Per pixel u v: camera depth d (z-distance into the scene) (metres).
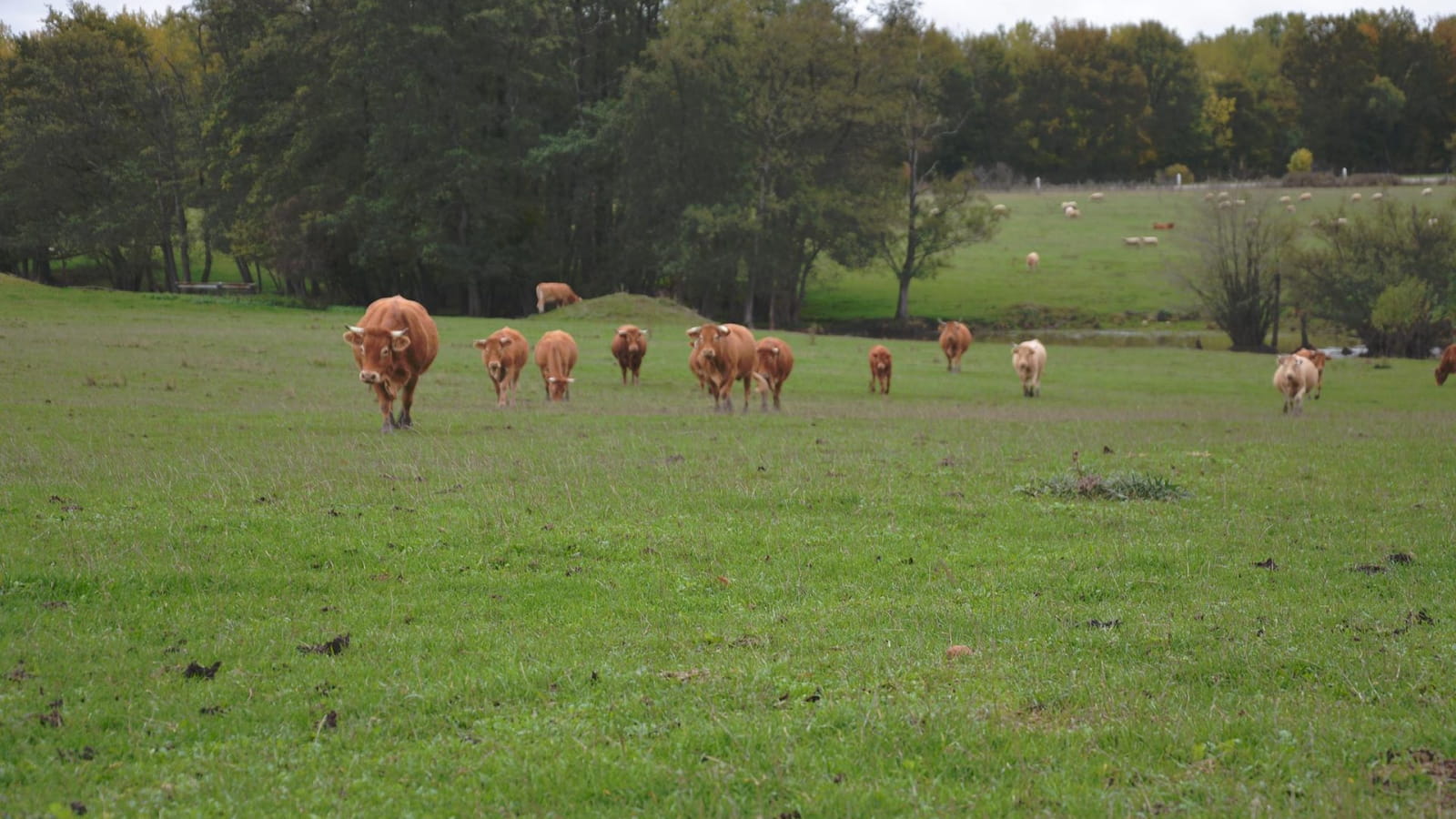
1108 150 129.50
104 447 15.57
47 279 76.06
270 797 5.23
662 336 46.56
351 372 29.91
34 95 68.75
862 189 72.38
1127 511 12.55
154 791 5.26
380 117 61.84
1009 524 11.80
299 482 12.97
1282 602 8.95
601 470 14.45
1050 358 47.91
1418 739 5.88
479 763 5.58
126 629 7.78
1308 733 5.92
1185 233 71.62
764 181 68.44
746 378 25.27
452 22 61.75
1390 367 47.03
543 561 9.95
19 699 6.33
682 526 11.34
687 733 5.93
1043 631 8.13
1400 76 132.12
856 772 5.51
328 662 7.19
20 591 8.38
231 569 9.26
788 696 6.60
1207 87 134.75
